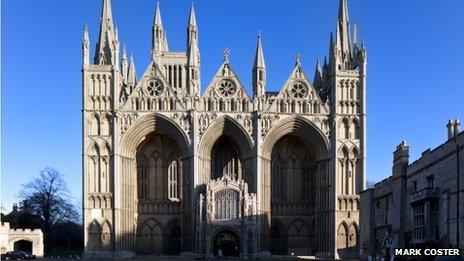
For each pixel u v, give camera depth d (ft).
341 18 361.51
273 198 347.77
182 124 326.44
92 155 320.70
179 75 402.31
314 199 347.97
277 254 343.26
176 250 344.69
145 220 343.46
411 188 209.67
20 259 297.74
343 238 319.27
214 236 308.19
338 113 328.90
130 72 393.91
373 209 257.14
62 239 489.26
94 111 322.96
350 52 359.46
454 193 166.09
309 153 351.87
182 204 325.42
